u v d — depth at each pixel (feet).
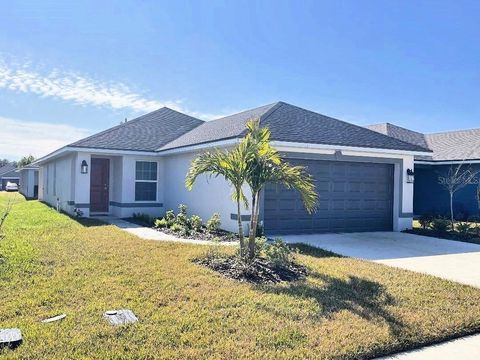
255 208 26.68
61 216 53.98
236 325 16.29
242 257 26.13
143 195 58.34
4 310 17.17
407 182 49.83
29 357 13.15
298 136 42.57
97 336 14.79
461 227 46.91
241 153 26.14
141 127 64.39
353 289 21.88
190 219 45.65
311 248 34.32
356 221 47.21
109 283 21.16
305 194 27.30
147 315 17.01
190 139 52.95
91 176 60.64
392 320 17.66
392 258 32.17
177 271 23.82
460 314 18.86
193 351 13.97
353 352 14.56
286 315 17.53
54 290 19.83
